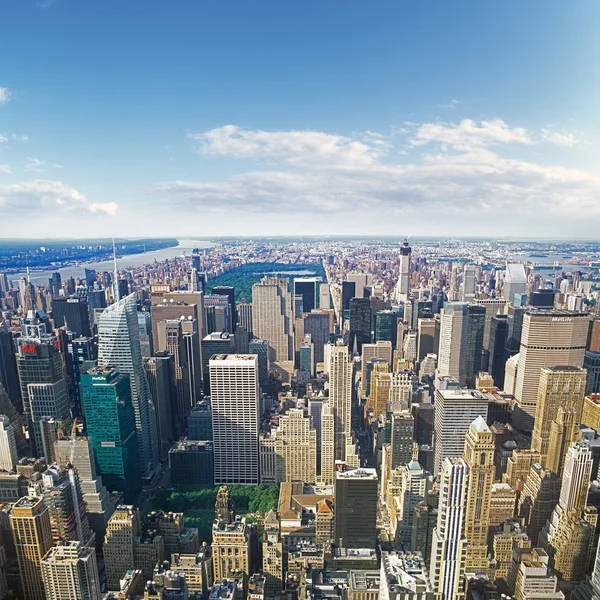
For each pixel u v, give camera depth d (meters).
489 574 170.62
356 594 162.50
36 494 195.38
